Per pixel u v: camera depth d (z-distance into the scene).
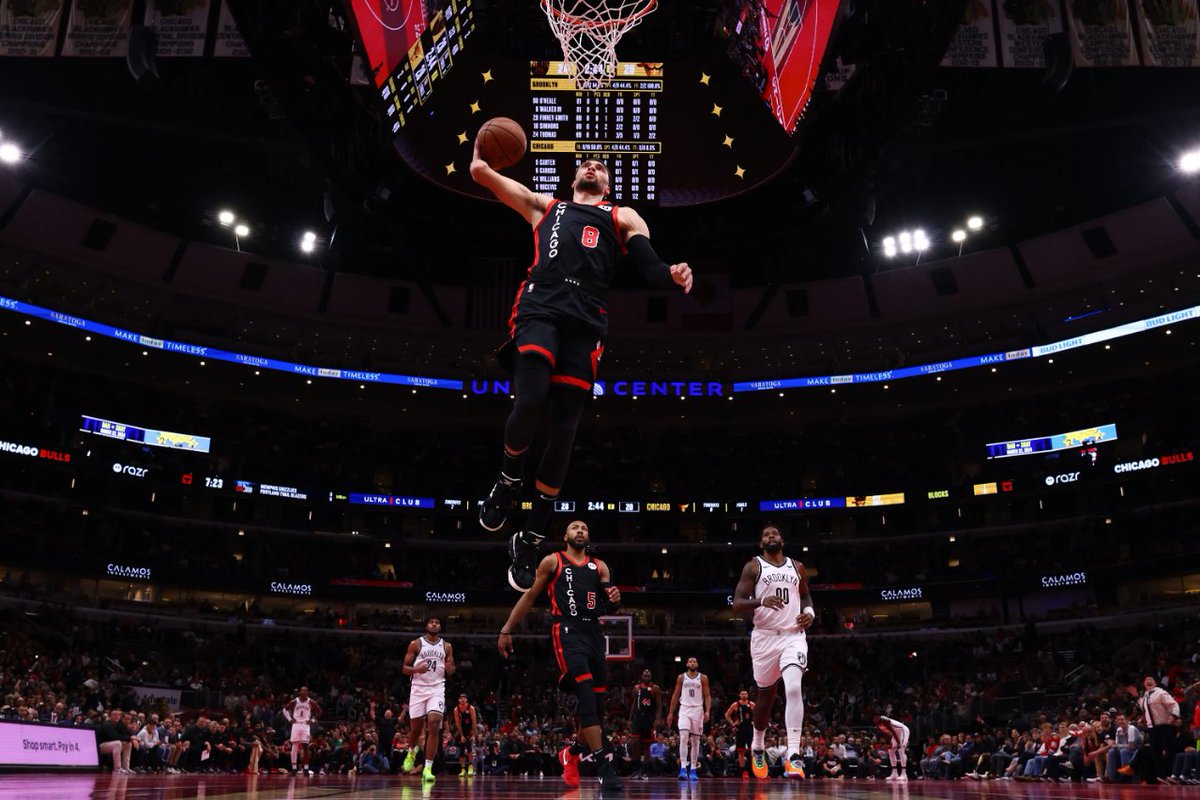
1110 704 27.36
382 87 21.80
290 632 41.16
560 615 6.74
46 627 35.22
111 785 6.91
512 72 25.30
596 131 25.28
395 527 47.19
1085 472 41.72
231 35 26.02
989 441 44.91
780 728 28.17
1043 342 41.50
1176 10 26.12
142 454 41.84
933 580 43.53
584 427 49.28
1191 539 39.22
